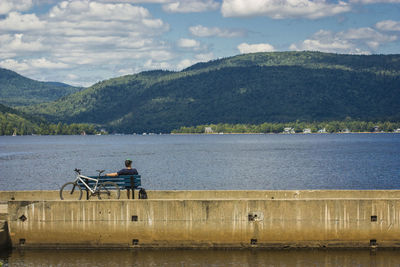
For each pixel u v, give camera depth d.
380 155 101.38
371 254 18.92
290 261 18.67
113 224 19.20
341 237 19.00
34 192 23.23
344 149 130.12
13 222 19.45
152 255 19.11
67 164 83.81
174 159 93.00
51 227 19.34
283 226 19.03
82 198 22.36
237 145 167.50
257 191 22.38
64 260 18.91
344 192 22.08
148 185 51.41
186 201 19.14
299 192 22.17
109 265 18.41
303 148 138.50
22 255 19.14
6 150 139.38
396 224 18.91
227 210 19.09
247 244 19.09
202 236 19.11
